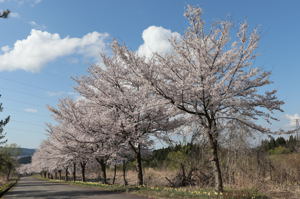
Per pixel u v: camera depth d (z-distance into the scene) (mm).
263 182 13484
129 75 15969
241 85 11289
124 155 20734
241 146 15602
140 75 12234
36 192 20266
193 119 13352
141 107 14172
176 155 19688
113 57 16297
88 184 23375
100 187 19453
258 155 16297
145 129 16000
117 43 13344
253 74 11109
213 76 10734
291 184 13633
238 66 11125
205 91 10992
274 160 17078
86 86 16656
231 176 15695
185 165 19469
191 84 11000
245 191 10477
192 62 11719
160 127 16000
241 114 11984
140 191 13820
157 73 12094
